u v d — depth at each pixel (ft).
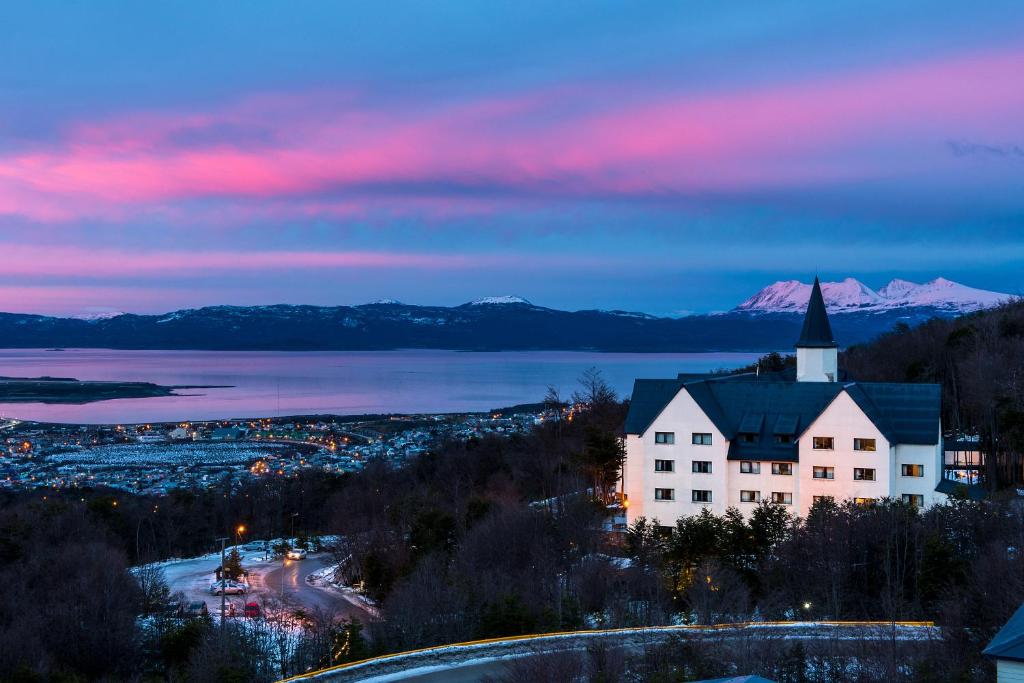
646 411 326.24
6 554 340.80
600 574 238.48
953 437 368.07
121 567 315.37
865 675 153.07
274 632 251.60
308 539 481.05
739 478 308.81
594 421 534.37
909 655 161.79
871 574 215.72
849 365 520.42
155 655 241.14
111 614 247.70
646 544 257.14
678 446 313.12
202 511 553.64
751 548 239.91
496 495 396.37
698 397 312.09
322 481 633.61
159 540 491.72
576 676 162.61
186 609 307.58
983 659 151.33
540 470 469.16
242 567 393.09
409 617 207.10
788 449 304.91
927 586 202.18
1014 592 161.99
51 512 428.15
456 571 257.34
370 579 325.21
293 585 353.92
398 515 367.86
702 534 241.35
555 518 298.15
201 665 196.54
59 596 266.77
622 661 162.50
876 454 291.17
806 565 221.87
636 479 322.34
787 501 302.86
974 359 387.34
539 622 202.18
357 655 197.06
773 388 320.29
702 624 192.85
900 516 225.76
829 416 296.10
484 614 205.05
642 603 223.30
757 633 180.86
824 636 179.22
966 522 226.58
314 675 172.86
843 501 265.95
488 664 174.09
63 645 231.09
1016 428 324.60
